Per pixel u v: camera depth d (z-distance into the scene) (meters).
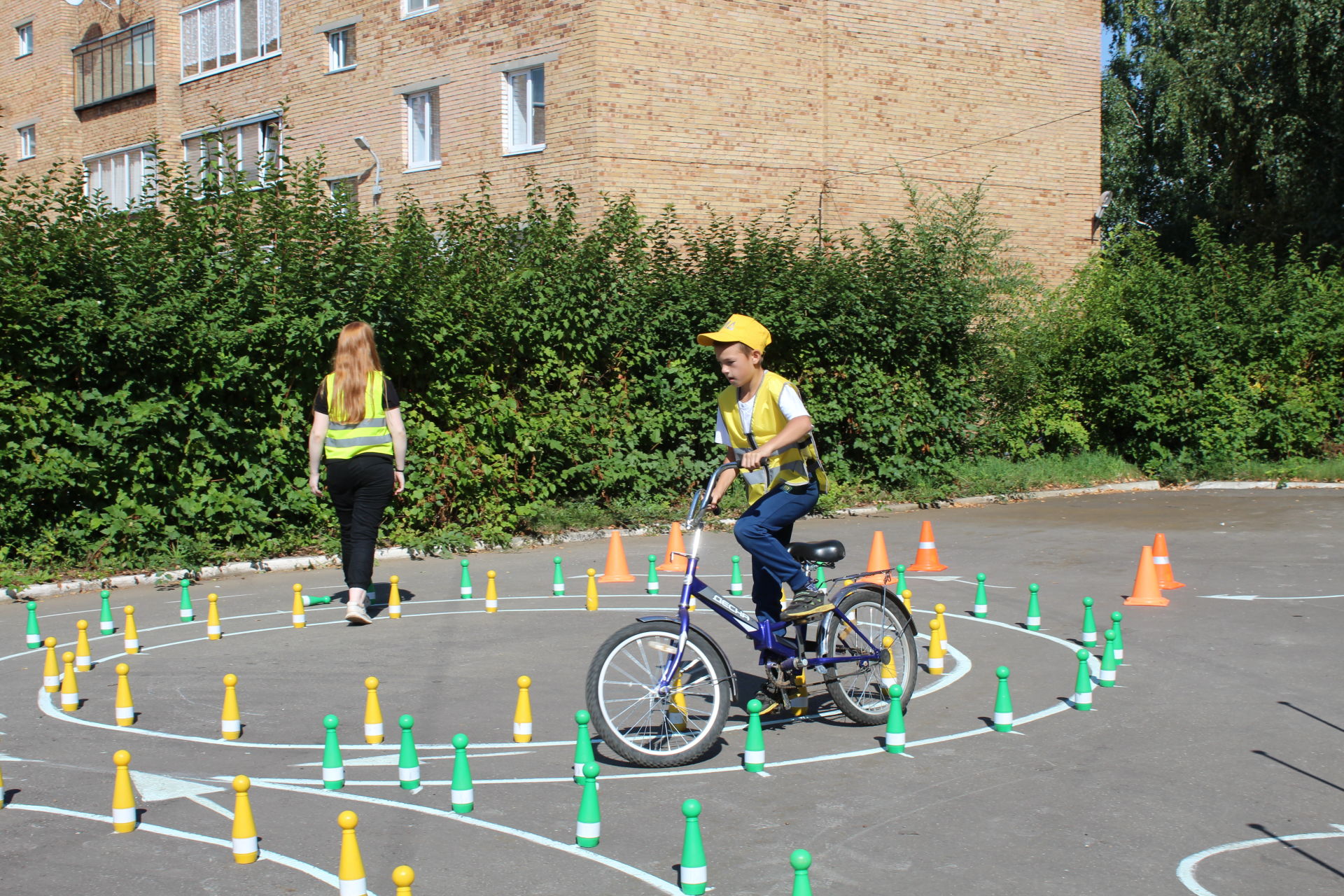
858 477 17.67
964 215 22.11
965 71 24.20
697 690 6.15
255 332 12.01
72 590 11.09
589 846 4.83
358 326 9.63
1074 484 20.12
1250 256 23.25
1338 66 30.44
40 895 4.39
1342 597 10.41
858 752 6.11
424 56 23.55
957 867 4.64
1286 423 21.53
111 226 11.55
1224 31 33.06
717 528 15.20
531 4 21.48
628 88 20.73
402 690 7.38
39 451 11.17
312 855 4.76
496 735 6.39
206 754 6.10
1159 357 21.64
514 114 22.23
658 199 21.05
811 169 22.55
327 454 9.55
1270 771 5.79
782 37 22.16
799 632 6.41
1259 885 4.47
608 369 15.30
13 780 5.70
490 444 13.88
